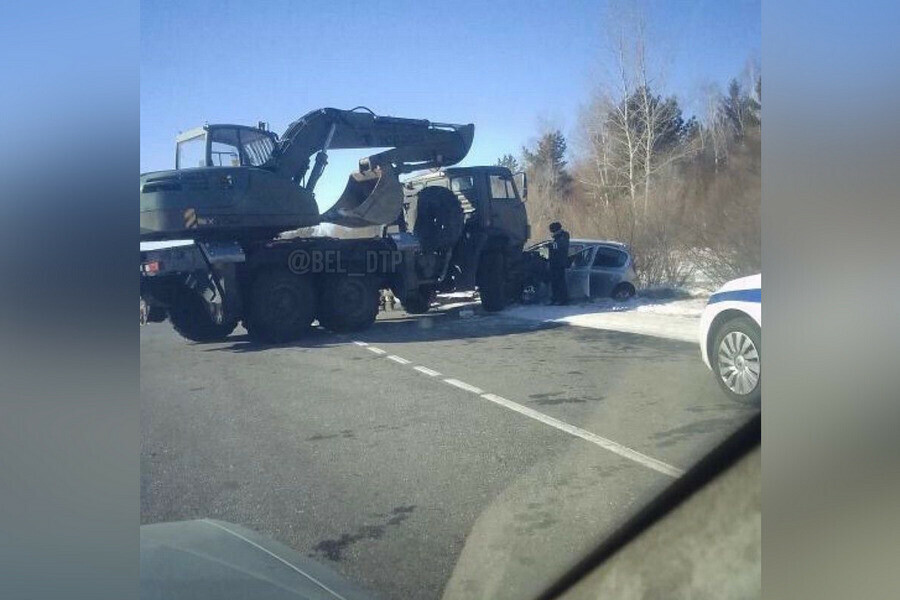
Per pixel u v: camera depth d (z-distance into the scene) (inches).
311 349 341.1
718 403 227.6
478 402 248.8
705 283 285.1
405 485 179.8
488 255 373.7
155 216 361.4
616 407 227.5
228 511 168.1
